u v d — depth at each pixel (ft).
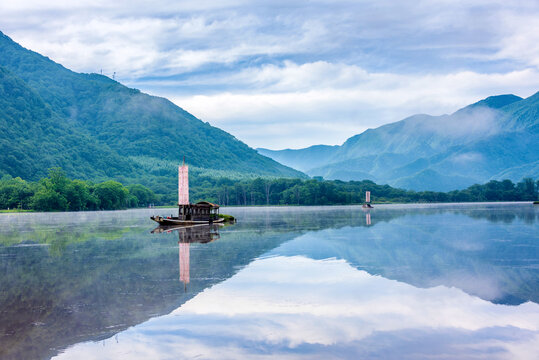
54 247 220.23
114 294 118.93
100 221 465.88
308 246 214.69
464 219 419.13
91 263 168.66
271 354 78.74
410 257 178.91
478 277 138.51
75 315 100.68
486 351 80.02
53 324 94.89
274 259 175.32
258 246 217.15
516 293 118.52
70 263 168.96
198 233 295.48
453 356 77.87
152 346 82.64
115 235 286.25
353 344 83.10
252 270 151.64
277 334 88.28
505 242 226.58
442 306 106.63
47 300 113.29
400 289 123.24
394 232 284.82
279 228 330.13
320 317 98.48
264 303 109.60
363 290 122.11
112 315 100.68
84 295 118.11
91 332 90.12
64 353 79.77
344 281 133.39
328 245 217.97
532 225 336.29
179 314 101.09
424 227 325.21
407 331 89.71
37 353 79.92
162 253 195.21
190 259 177.06
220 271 150.20
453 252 191.62
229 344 83.30
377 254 186.91
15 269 156.35
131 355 78.84
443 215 504.84
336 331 89.71
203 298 114.32
